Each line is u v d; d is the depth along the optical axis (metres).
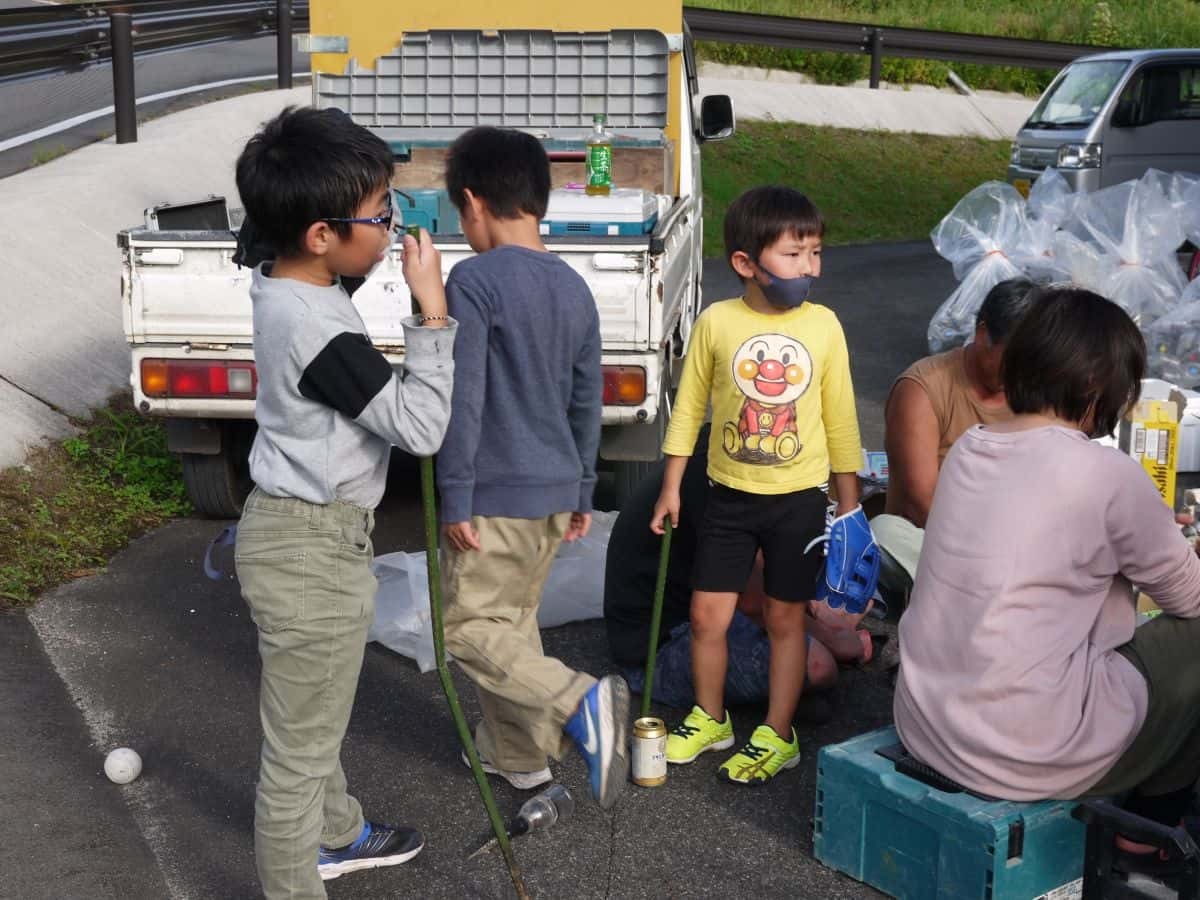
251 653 4.61
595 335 3.35
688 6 16.80
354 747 3.94
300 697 2.82
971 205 8.69
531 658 3.27
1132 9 24.55
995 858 2.85
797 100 17.75
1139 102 12.31
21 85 14.77
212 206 6.68
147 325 5.25
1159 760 3.01
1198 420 6.02
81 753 3.86
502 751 3.60
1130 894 3.05
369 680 4.40
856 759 3.19
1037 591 2.91
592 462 3.44
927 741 3.08
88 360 7.58
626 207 5.31
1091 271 7.91
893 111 18.17
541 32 6.95
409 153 6.62
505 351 3.19
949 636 3.02
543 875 3.26
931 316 10.77
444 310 2.85
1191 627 3.08
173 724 4.06
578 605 4.83
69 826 3.46
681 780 3.74
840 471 3.70
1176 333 7.59
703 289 11.42
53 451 6.43
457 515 3.19
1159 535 2.91
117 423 6.91
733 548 3.68
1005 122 19.22
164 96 14.15
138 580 5.29
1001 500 2.96
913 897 3.09
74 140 11.75
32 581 5.16
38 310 7.77
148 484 6.35
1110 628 3.03
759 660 4.02
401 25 7.02
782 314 3.60
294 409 2.72
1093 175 12.17
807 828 3.48
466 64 7.04
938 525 3.09
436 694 4.31
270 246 2.73
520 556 3.32
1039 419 3.03
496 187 3.27
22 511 5.72
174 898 3.16
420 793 3.67
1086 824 2.89
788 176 15.95
